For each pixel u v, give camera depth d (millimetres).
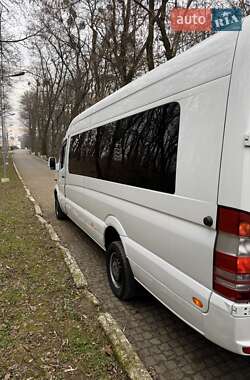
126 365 2625
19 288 4086
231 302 2010
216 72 2164
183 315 2520
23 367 2666
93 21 17719
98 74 20766
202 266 2248
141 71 15016
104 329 3148
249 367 2764
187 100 2469
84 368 2660
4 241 6035
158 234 2873
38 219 8078
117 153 3932
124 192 3670
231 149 1985
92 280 4543
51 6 14984
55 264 4957
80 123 6039
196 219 2301
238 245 1972
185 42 11438
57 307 3637
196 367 2752
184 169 2455
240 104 1943
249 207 1950
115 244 3928
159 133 2896
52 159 8102
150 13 11125
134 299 3941
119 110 3965
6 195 12430
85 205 5449
